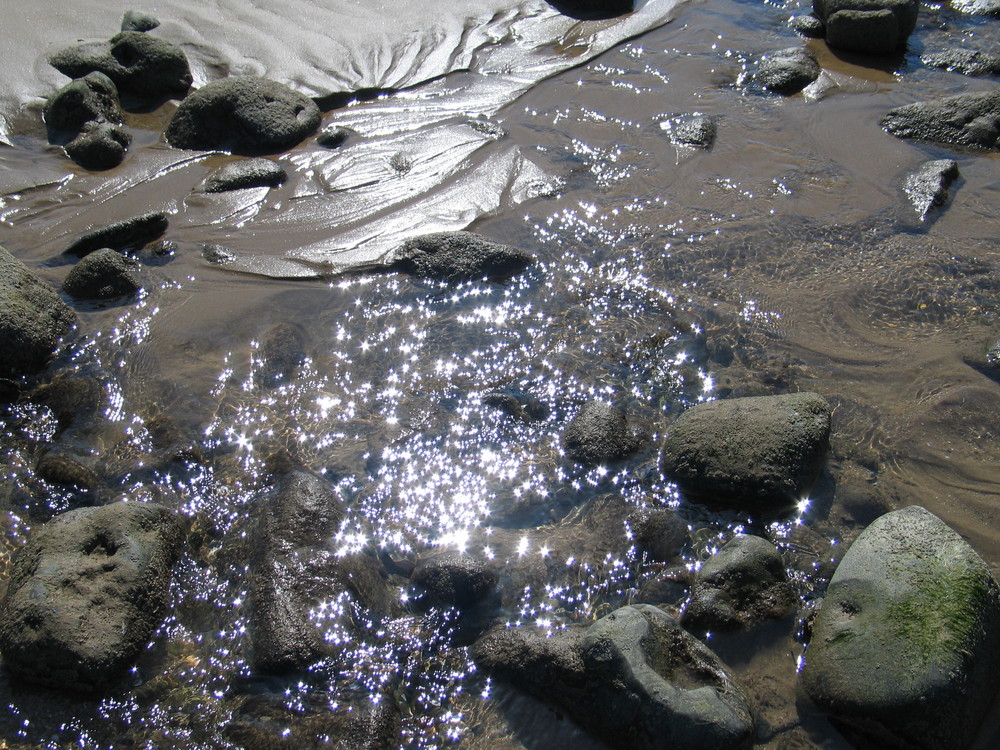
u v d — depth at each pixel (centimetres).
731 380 268
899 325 284
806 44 425
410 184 333
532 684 212
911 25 413
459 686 213
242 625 219
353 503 241
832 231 315
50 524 229
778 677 214
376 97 379
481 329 282
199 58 386
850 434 255
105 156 338
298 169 340
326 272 299
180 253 306
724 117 368
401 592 226
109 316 285
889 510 240
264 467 248
